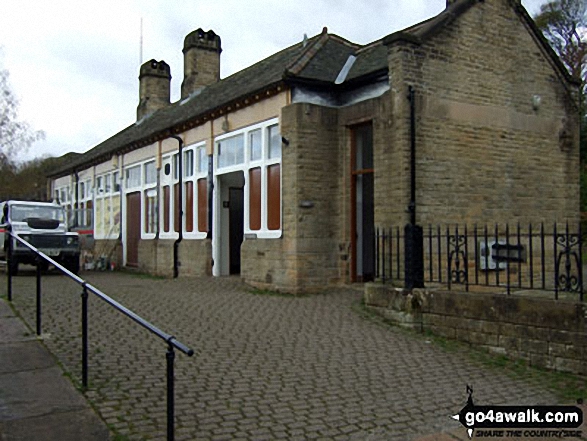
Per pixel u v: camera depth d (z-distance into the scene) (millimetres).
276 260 12141
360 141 12188
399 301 8539
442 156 10602
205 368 6297
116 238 22438
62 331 7691
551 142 12570
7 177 40000
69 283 13656
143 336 7641
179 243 17109
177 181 17578
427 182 10359
